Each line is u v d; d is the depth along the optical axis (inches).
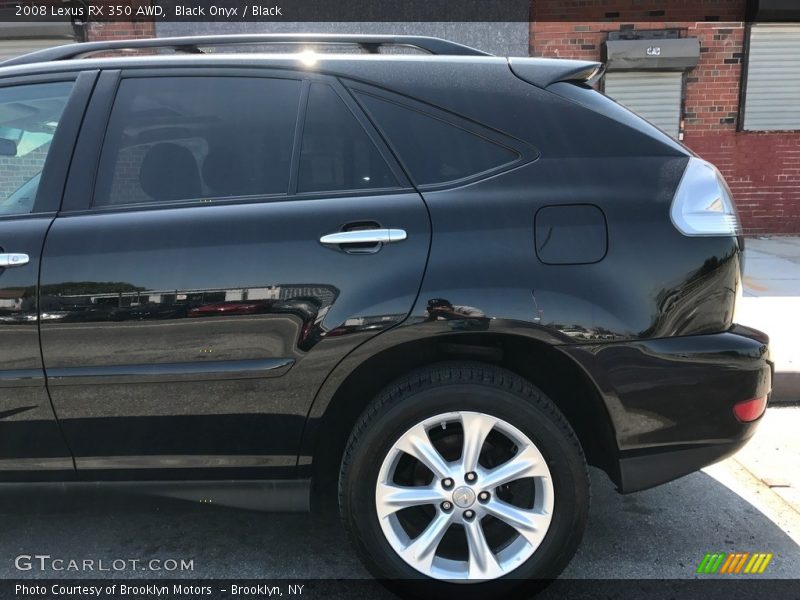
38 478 84.3
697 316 78.6
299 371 79.3
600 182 80.4
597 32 318.3
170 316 78.5
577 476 79.4
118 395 80.4
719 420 79.4
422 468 83.2
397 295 77.4
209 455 82.8
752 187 340.5
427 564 81.0
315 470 86.4
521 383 79.4
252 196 83.3
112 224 81.4
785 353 166.1
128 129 86.1
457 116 84.0
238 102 86.6
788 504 110.2
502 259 77.7
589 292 77.3
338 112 85.0
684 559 94.4
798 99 330.0
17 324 79.1
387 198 81.0
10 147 87.1
